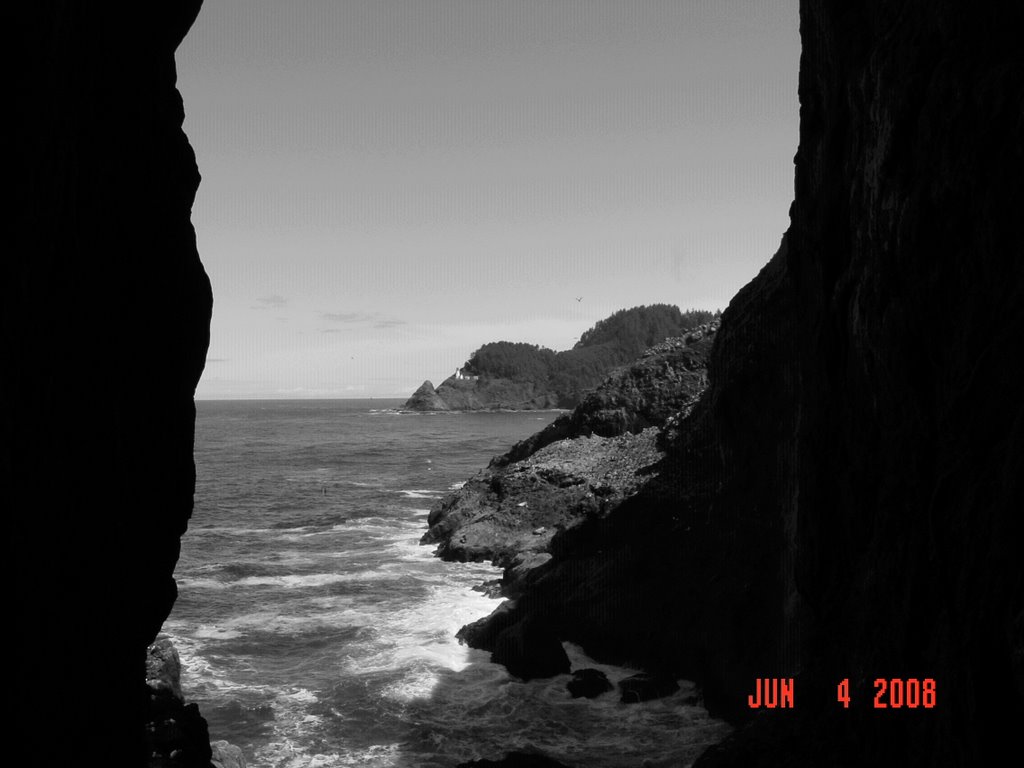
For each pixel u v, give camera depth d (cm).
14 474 595
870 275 1205
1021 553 780
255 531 4594
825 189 1450
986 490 851
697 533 2508
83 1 680
